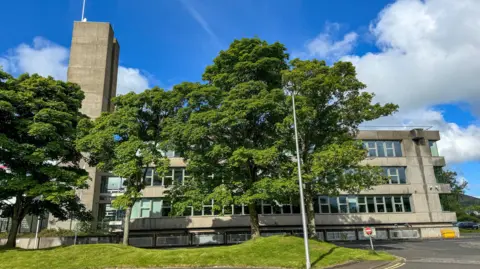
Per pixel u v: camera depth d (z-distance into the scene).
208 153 22.14
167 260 18.41
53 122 22.66
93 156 26.50
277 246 20.11
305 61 23.59
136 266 17.81
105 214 37.59
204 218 36.06
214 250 20.19
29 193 21.19
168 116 25.47
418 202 39.62
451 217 39.41
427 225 38.88
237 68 24.23
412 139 41.66
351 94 23.45
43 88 24.11
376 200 39.53
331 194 23.67
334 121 24.06
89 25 41.50
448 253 20.83
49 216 35.16
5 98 21.67
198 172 23.91
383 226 38.44
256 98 22.20
